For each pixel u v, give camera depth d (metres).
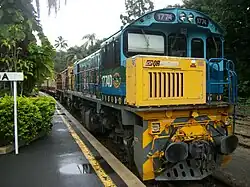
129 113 6.80
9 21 10.76
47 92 45.72
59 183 5.58
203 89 6.50
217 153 6.75
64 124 14.29
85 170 6.47
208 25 7.68
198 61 6.44
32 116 9.16
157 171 6.07
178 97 6.24
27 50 12.20
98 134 12.62
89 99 12.09
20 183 5.56
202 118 6.58
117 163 7.06
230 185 6.45
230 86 6.96
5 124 8.34
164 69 6.13
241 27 23.20
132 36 7.33
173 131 6.23
